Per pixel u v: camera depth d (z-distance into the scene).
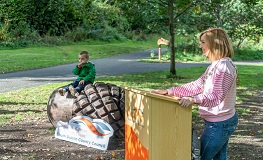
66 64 20.27
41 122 7.50
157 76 15.69
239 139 6.46
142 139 3.49
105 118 6.05
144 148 3.46
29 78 14.70
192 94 3.44
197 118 7.98
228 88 3.14
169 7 15.25
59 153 5.59
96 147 5.89
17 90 11.59
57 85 12.64
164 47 37.75
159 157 3.30
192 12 24.92
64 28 36.16
